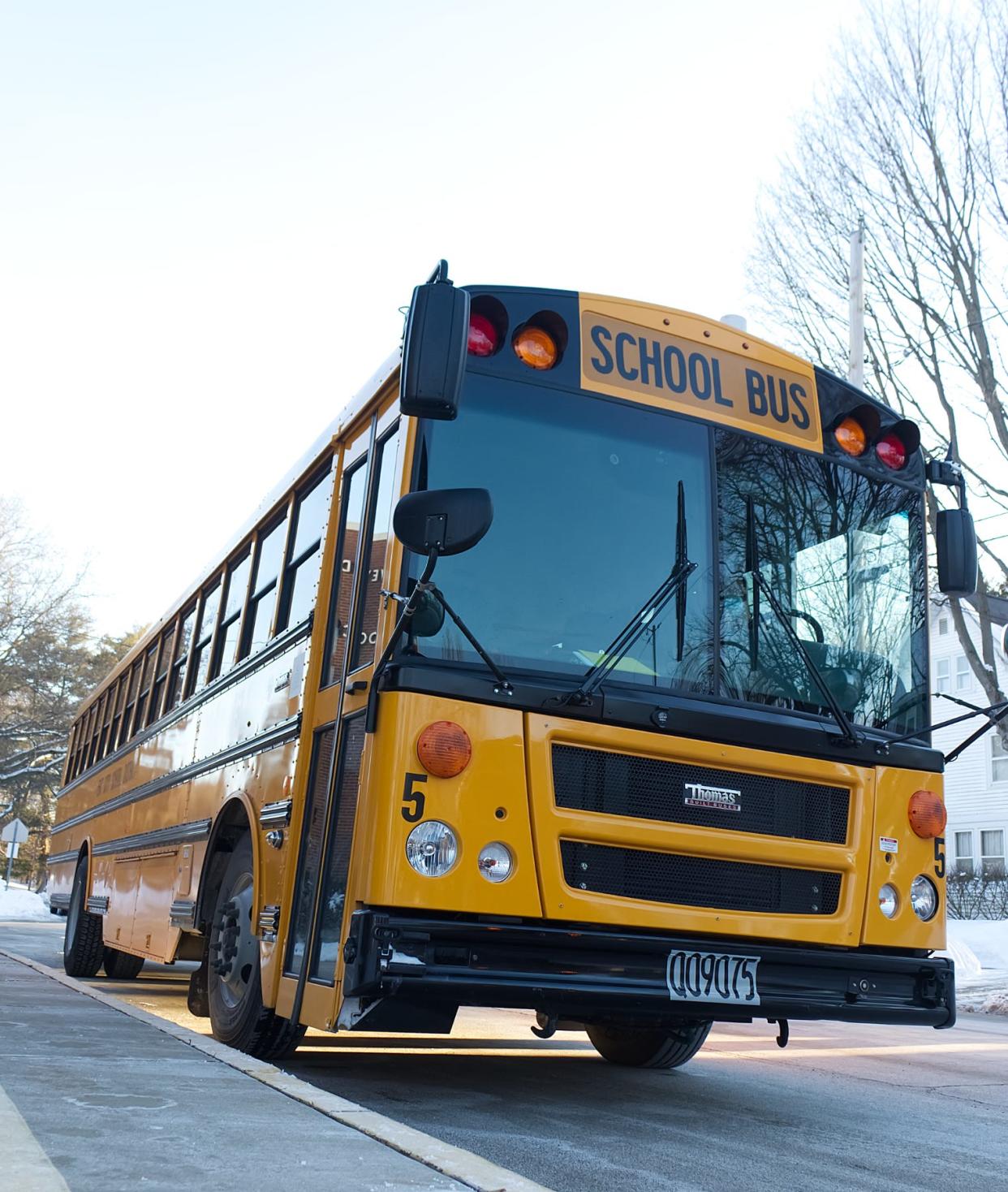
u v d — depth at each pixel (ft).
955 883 93.91
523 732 14.76
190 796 25.17
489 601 15.42
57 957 48.88
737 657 16.53
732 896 15.53
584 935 14.33
